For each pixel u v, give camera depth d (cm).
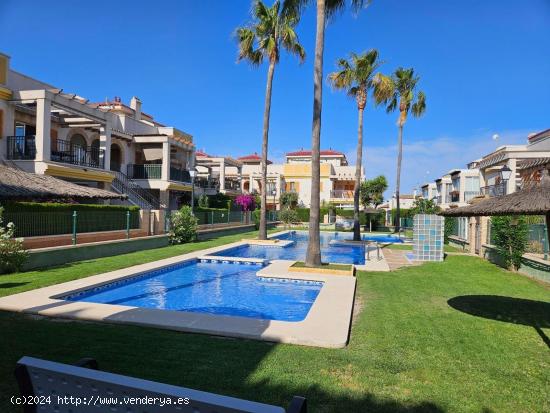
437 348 547
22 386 257
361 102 2555
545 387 428
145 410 220
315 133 1250
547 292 977
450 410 370
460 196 3841
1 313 675
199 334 574
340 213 4781
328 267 1255
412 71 3209
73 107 1939
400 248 2195
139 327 604
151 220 1892
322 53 1237
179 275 1291
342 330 591
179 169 2919
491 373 463
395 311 762
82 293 886
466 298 894
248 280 1203
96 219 1522
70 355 475
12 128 1800
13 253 1038
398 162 3412
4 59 1767
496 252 1530
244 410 193
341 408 365
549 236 516
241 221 3388
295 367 457
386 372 455
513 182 2114
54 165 1770
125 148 2675
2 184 1289
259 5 2098
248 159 6062
